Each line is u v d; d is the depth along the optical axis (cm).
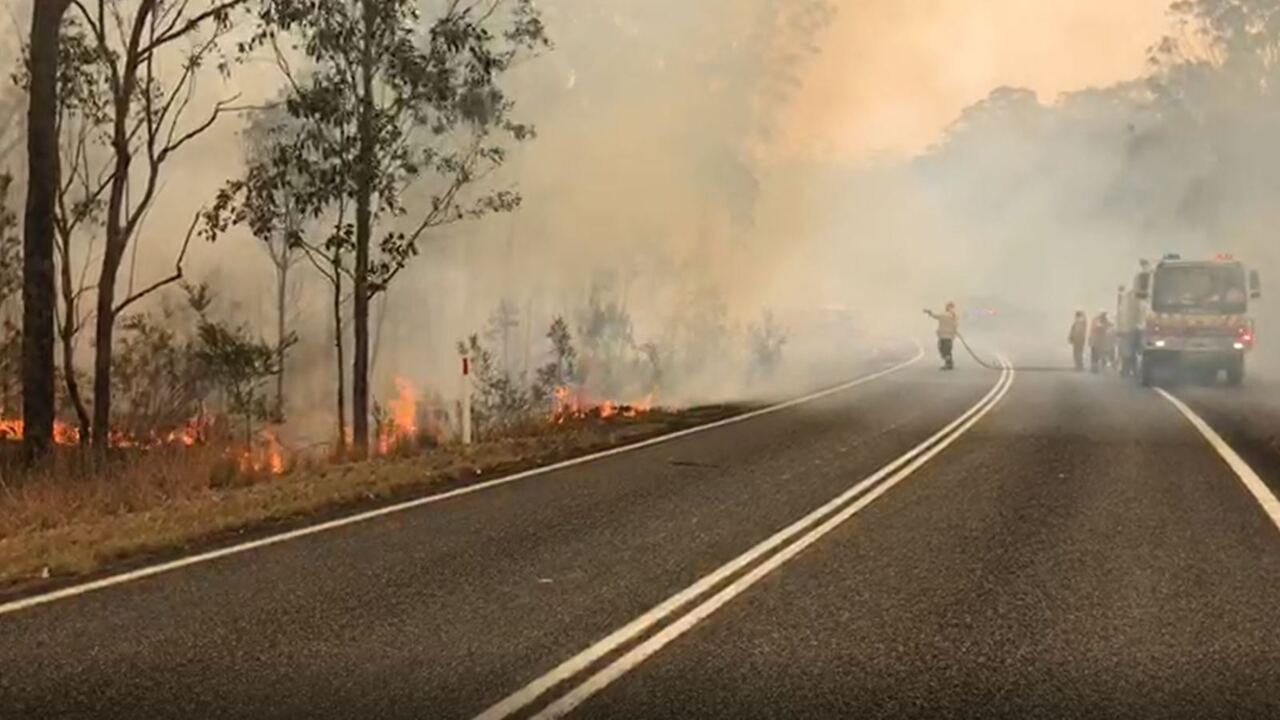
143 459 1712
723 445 1880
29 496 1428
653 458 1723
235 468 1669
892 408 2542
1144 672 710
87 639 781
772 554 1050
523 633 798
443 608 865
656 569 993
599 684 688
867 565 1004
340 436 2058
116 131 1941
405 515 1263
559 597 897
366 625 817
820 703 655
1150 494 1366
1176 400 2730
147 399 2436
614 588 926
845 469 1590
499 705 651
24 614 848
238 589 925
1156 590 913
